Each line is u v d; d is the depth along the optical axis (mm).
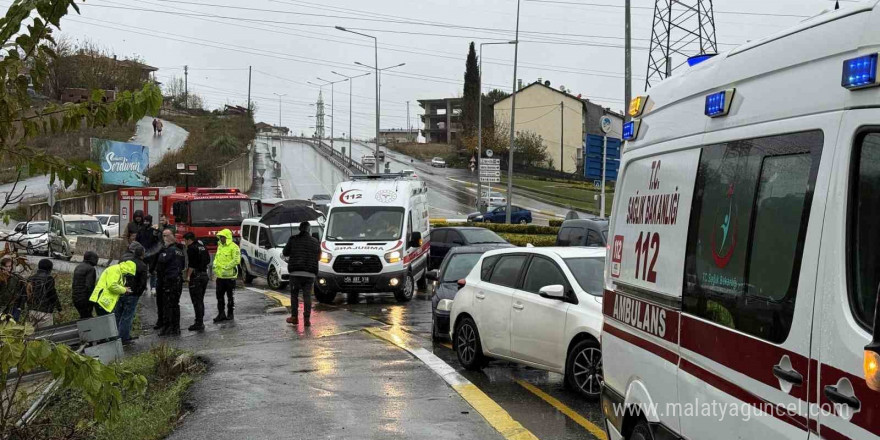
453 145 135125
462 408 7980
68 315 15508
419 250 21172
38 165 4688
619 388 5195
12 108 4449
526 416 7625
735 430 3531
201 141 79125
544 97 96500
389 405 8180
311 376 9781
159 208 32375
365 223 19500
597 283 8531
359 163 87500
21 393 6711
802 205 3121
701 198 4090
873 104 2748
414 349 11625
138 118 4645
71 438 7277
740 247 3607
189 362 10727
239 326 15016
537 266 9156
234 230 28938
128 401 8195
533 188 78188
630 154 5328
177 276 14594
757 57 3656
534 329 8805
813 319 2943
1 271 5465
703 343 3902
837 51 3008
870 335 2615
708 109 4039
